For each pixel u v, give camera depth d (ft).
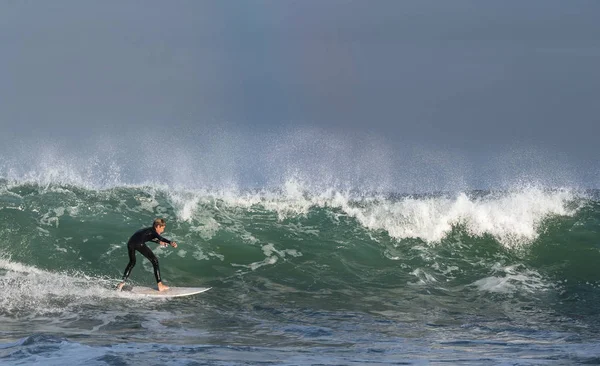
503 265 199.72
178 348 112.27
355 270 194.59
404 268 196.65
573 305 171.01
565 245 208.95
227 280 183.93
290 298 172.04
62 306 153.28
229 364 97.76
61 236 196.44
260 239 207.72
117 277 180.45
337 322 150.41
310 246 206.08
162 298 165.58
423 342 129.18
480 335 138.31
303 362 102.78
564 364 100.42
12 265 181.06
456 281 189.88
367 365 100.89
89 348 104.78
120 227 205.05
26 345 106.83
